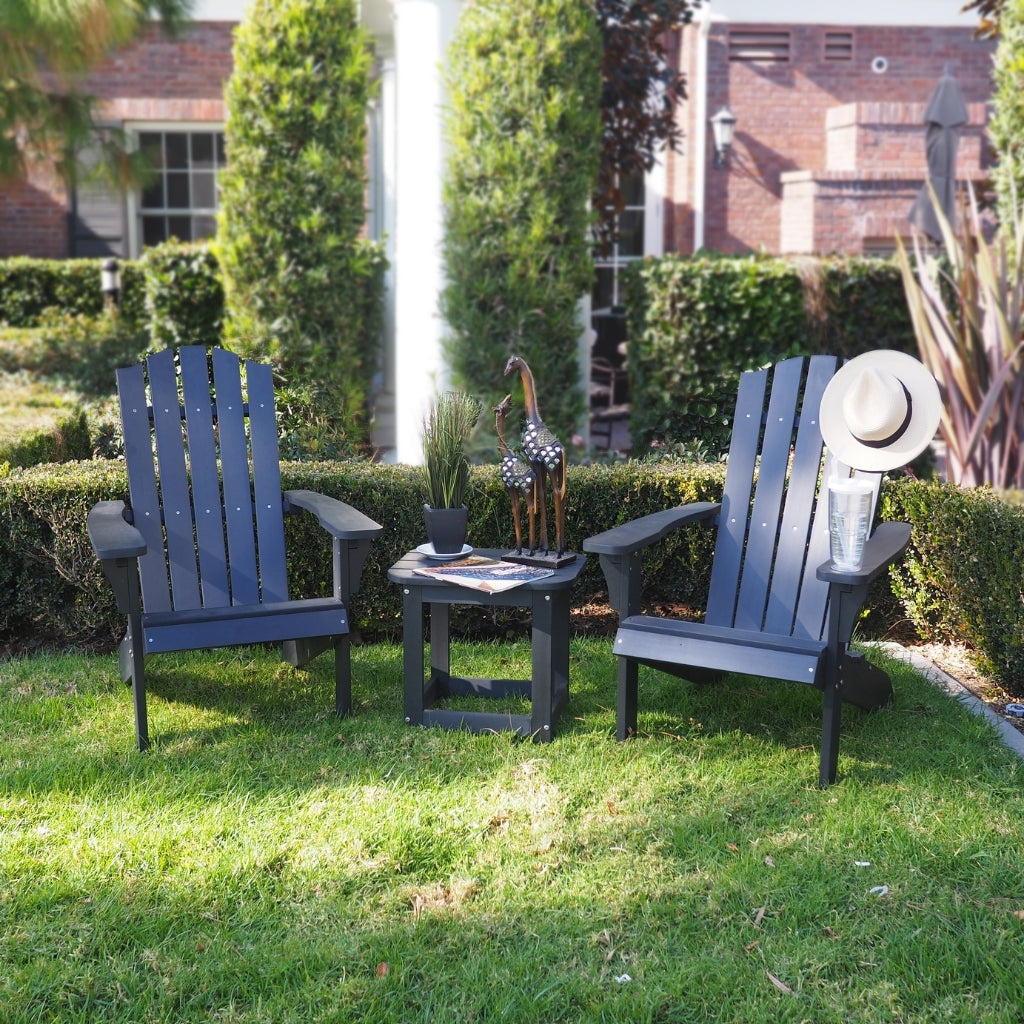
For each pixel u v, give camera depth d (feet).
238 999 6.54
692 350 20.01
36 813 8.53
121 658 10.84
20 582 12.37
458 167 19.16
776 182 34.55
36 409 16.93
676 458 14.33
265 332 20.12
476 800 8.79
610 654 12.35
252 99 20.18
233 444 11.39
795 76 34.19
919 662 12.02
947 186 23.07
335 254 20.72
